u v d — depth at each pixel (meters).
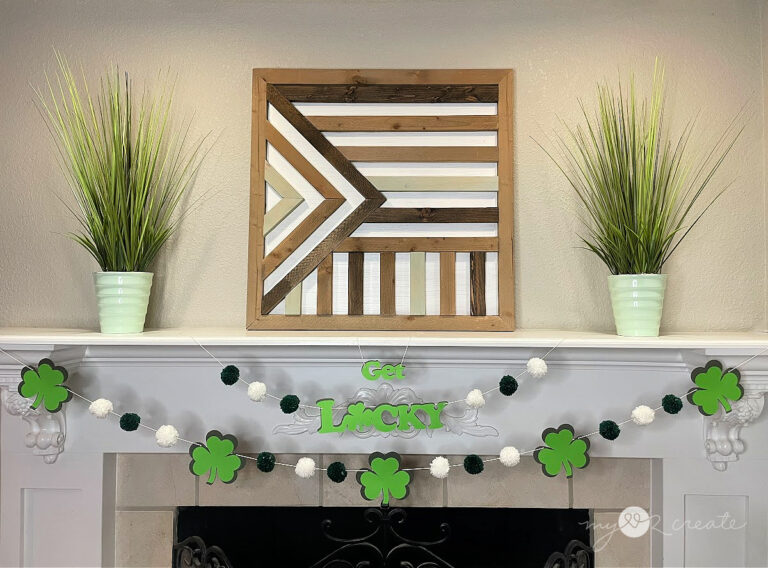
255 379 1.29
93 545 1.34
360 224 1.36
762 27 1.40
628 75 1.41
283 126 1.38
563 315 1.40
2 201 1.42
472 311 1.36
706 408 1.16
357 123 1.37
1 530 1.35
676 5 1.41
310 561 1.39
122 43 1.42
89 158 1.29
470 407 1.22
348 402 1.25
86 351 1.26
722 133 1.40
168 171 1.42
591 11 1.42
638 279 1.24
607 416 1.28
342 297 1.37
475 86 1.37
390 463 1.19
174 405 1.30
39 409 1.25
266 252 1.37
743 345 1.14
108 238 1.26
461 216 1.36
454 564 1.38
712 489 1.32
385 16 1.42
